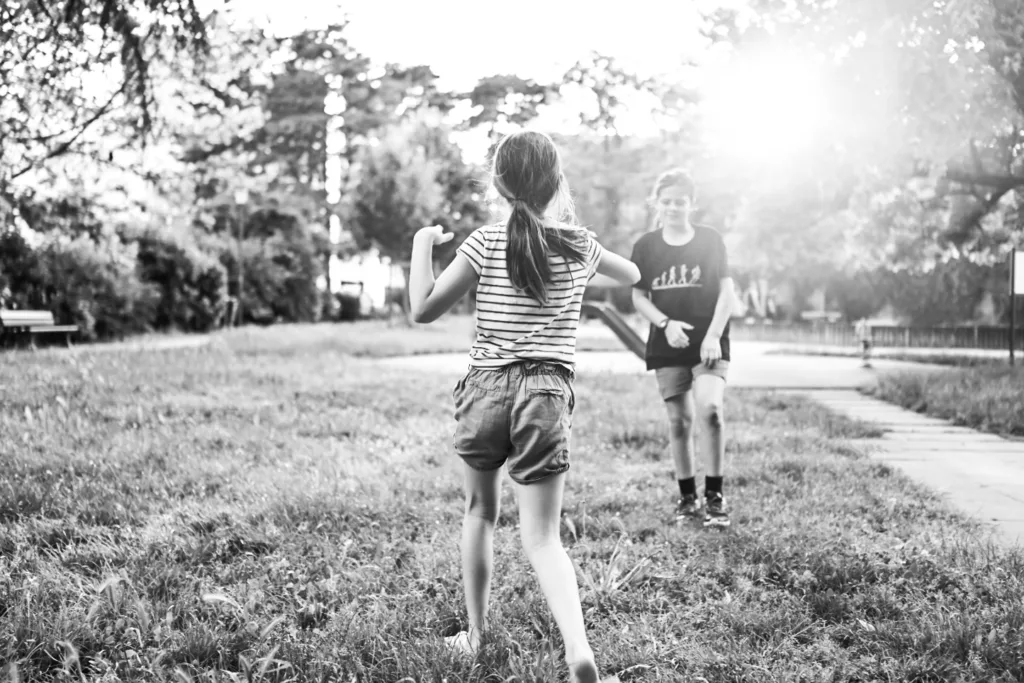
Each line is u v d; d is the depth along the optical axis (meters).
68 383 8.70
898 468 5.91
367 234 31.22
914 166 12.49
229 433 6.59
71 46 8.98
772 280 29.19
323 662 2.73
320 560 3.72
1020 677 2.67
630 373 12.49
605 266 2.85
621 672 2.75
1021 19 9.92
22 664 2.68
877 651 2.89
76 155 11.73
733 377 13.39
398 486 5.06
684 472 4.63
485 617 2.93
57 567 3.57
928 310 26.81
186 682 2.52
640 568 3.63
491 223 2.83
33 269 17.23
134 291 20.94
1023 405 8.39
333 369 12.23
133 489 4.82
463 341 21.28
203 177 14.50
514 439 2.62
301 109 39.09
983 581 3.42
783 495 5.00
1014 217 14.54
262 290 30.69
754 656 2.83
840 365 16.58
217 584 3.49
